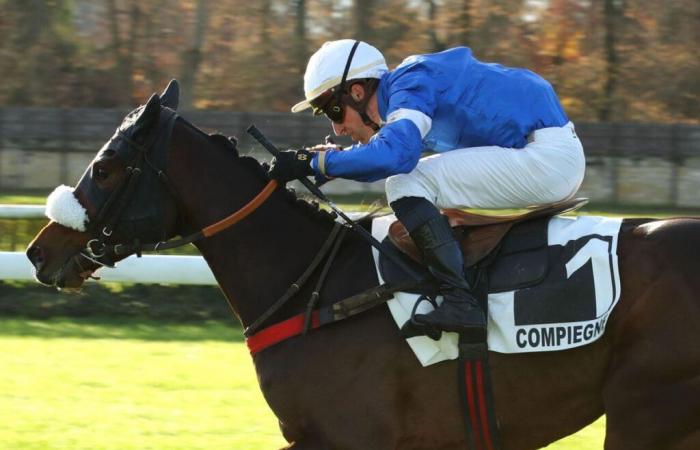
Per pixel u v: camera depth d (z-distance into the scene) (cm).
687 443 555
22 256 1398
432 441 589
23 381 1097
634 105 4119
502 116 600
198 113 2975
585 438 938
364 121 634
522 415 580
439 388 582
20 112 3045
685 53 4088
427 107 591
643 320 558
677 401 549
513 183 600
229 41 4294
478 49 4122
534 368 575
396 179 607
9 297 1507
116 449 864
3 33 4125
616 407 562
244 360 1219
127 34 4316
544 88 616
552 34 4234
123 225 612
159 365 1185
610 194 3025
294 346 597
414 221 590
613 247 579
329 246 618
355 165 578
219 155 628
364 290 600
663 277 561
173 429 926
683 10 4041
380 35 4116
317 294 603
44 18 4147
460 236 605
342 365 586
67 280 621
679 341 548
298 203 630
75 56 4206
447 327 571
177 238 634
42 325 1423
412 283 590
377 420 581
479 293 584
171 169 617
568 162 601
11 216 1548
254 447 875
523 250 592
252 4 4228
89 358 1214
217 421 956
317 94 634
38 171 3039
